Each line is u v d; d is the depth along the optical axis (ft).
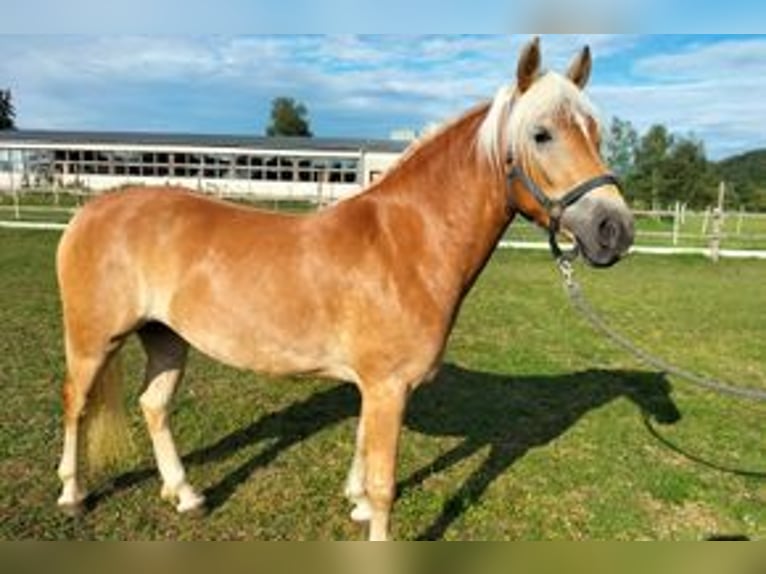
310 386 19.42
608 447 16.31
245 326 10.57
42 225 59.93
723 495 14.20
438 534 12.31
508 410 18.44
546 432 17.04
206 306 10.73
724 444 16.87
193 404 17.71
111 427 12.06
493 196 10.07
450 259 10.17
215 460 14.58
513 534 12.41
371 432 10.27
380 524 10.32
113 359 11.94
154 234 11.09
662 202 146.00
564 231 9.59
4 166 131.23
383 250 10.09
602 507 13.44
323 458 14.94
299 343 10.44
